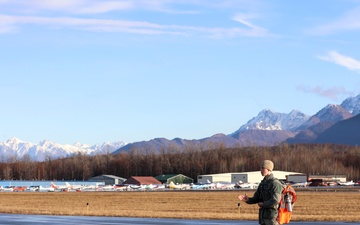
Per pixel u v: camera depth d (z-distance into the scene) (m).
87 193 134.88
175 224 38.75
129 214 49.72
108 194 124.12
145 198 98.94
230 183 185.75
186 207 68.94
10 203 83.50
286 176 187.38
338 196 95.56
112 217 47.06
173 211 59.62
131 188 172.88
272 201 15.80
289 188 16.30
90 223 39.62
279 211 16.00
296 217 45.22
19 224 38.50
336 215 50.09
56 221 41.56
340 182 183.25
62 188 166.38
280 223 16.02
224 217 45.69
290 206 16.08
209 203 78.81
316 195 100.06
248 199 16.47
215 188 170.00
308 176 183.88
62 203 83.38
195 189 164.75
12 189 163.38
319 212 55.47
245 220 43.34
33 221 41.47
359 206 66.88
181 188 174.62
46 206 73.56
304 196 95.94
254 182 189.12
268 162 16.20
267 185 16.00
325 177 191.25
